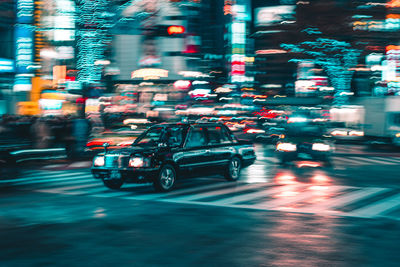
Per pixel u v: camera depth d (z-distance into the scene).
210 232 6.46
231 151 12.08
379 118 25.61
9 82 41.44
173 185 10.62
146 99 56.03
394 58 34.19
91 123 21.69
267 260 5.12
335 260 5.14
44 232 6.45
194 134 11.27
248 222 7.12
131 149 10.43
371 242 5.93
